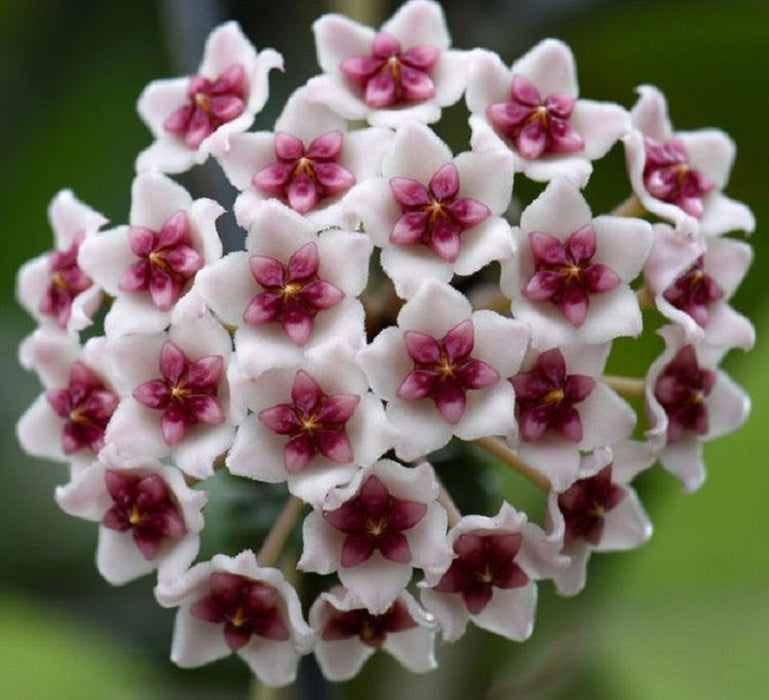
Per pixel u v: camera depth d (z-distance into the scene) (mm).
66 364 283
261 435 265
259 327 267
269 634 272
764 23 316
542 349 267
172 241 271
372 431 263
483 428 265
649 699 288
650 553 297
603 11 317
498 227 267
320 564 265
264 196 273
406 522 265
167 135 283
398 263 267
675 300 277
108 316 271
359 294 269
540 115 275
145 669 314
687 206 281
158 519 271
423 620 268
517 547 269
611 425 271
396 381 265
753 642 290
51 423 286
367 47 281
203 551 292
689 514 297
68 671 298
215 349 269
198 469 267
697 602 293
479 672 307
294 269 266
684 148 287
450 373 265
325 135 274
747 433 299
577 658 295
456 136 308
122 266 274
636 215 283
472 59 277
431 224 268
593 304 270
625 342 311
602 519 277
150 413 270
